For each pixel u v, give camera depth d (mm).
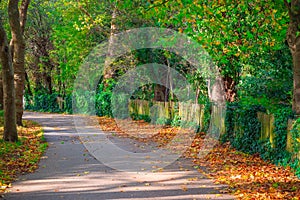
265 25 14078
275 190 8086
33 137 17625
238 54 15188
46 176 9875
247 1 13656
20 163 11414
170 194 8062
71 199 7754
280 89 14172
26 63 41719
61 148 14797
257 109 12836
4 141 15188
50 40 38781
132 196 7945
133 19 24547
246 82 15617
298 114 10383
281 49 14625
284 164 10180
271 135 11211
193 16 14336
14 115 15547
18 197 7906
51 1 36938
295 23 10680
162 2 13219
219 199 7637
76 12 29812
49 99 40125
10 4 19703
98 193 8188
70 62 32562
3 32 14789
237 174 9797
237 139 13734
